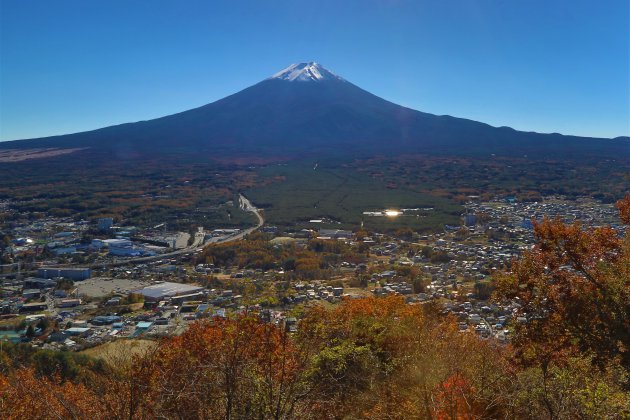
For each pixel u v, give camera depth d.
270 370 6.85
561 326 10.11
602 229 10.80
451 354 9.64
